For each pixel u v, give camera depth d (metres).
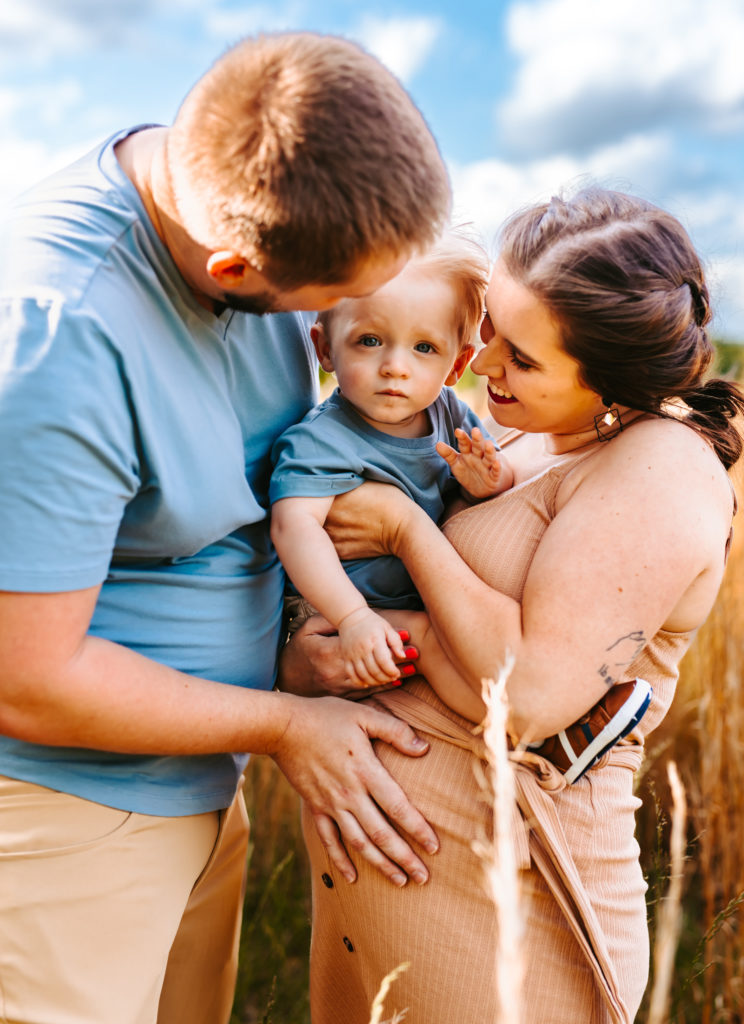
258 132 0.93
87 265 1.02
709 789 2.40
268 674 1.45
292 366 1.45
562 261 1.14
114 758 1.23
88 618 1.06
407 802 1.27
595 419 1.29
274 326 1.39
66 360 0.97
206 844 1.38
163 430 1.10
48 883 1.18
